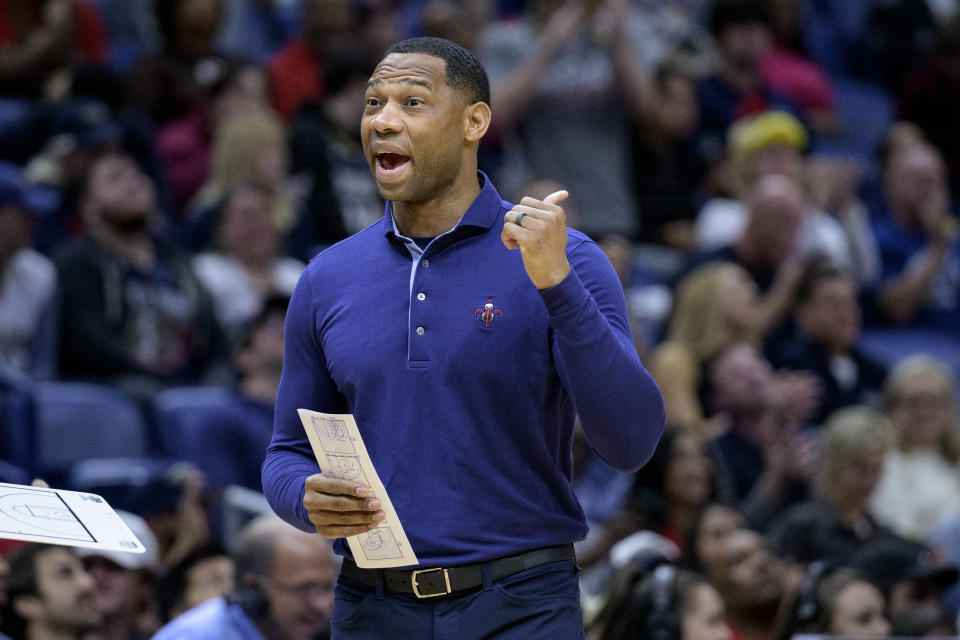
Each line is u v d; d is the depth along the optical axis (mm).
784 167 30906
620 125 30812
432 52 9227
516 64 31062
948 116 36750
